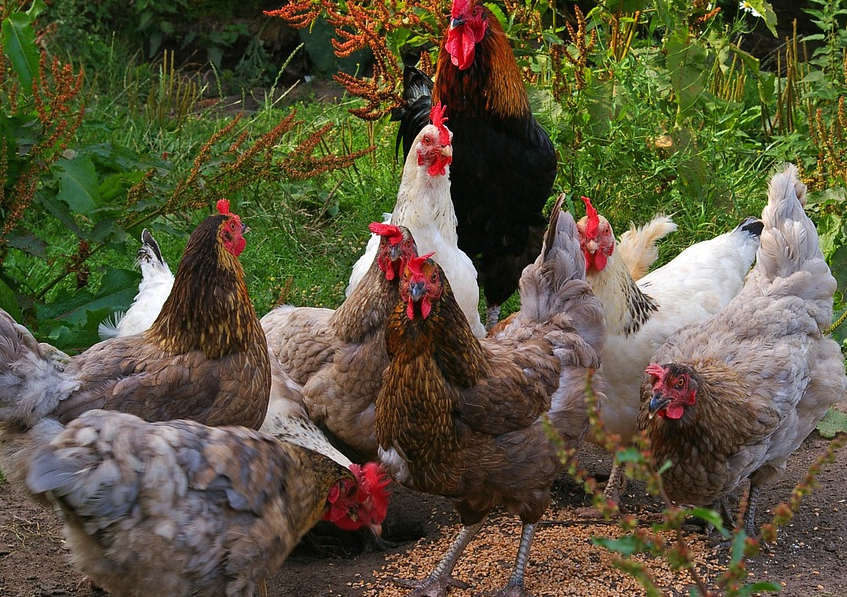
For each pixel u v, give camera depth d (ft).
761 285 11.16
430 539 10.96
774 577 10.48
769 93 15.11
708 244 11.99
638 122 13.47
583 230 11.01
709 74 14.34
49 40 18.97
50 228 14.15
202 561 9.66
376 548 10.98
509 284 12.64
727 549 10.73
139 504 9.52
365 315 10.73
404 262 10.64
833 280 11.04
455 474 10.25
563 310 10.78
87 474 9.38
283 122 12.51
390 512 11.28
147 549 9.57
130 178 12.38
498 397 10.16
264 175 12.54
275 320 11.33
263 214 14.01
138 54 21.11
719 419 10.49
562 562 10.64
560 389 10.49
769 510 11.17
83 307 11.89
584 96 13.48
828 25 14.67
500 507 11.26
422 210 11.35
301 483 10.07
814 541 10.84
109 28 21.49
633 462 9.11
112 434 9.52
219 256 10.31
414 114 13.09
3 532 10.89
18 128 11.84
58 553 10.75
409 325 10.11
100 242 12.26
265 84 20.68
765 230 11.19
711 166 13.66
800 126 14.70
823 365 10.95
